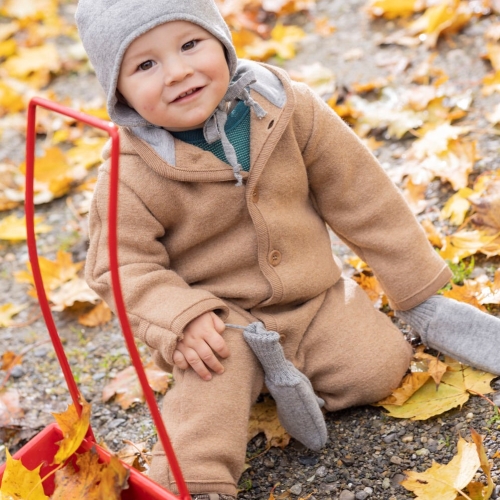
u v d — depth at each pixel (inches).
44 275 96.5
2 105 133.3
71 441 59.1
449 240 84.4
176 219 67.6
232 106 66.9
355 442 67.4
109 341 87.7
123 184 66.2
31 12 157.6
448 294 76.6
